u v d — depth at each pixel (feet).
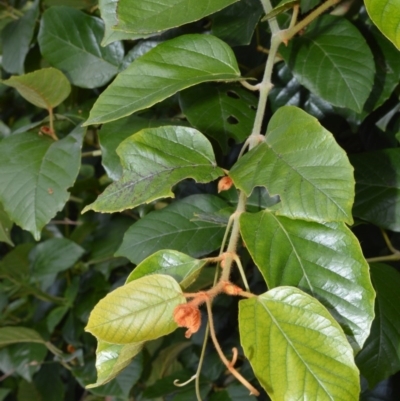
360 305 2.10
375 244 3.74
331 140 2.06
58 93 3.20
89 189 4.83
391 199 2.93
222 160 3.59
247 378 3.91
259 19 3.15
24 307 5.65
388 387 3.53
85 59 3.67
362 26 3.21
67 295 5.17
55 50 3.67
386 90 3.07
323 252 2.15
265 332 1.96
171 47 2.51
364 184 2.97
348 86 2.81
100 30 3.64
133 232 3.00
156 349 4.86
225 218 2.76
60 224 6.01
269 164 2.13
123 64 3.44
